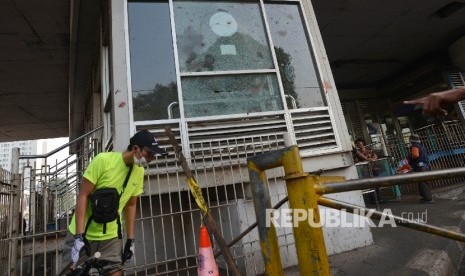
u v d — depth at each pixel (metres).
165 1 4.67
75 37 6.98
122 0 4.41
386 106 13.10
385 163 7.82
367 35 9.39
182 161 3.08
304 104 4.89
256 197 1.43
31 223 4.17
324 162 4.51
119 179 2.79
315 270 1.21
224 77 4.60
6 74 9.08
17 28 7.10
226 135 4.26
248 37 4.93
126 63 4.18
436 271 3.17
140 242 4.19
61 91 10.55
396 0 7.89
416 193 8.71
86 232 2.66
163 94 4.26
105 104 5.42
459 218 5.06
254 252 3.75
